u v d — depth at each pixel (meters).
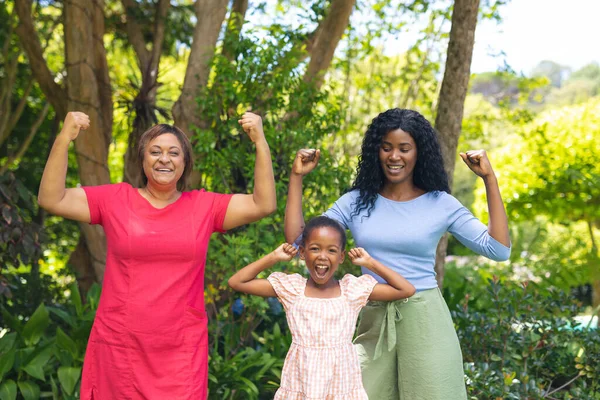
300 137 4.63
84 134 5.42
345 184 4.87
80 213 2.67
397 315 2.88
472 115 7.49
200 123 5.09
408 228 2.85
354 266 4.79
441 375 2.82
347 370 2.70
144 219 2.65
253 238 4.39
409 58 6.87
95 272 5.69
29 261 4.59
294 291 2.77
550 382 4.25
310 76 5.42
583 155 9.02
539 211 9.41
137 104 5.73
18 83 8.10
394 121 2.84
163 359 2.63
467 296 4.52
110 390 2.64
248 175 4.62
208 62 4.95
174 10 6.78
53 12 8.69
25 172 7.69
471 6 4.31
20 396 4.14
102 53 5.82
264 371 4.13
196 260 2.67
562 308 4.40
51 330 4.94
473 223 2.86
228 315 4.56
